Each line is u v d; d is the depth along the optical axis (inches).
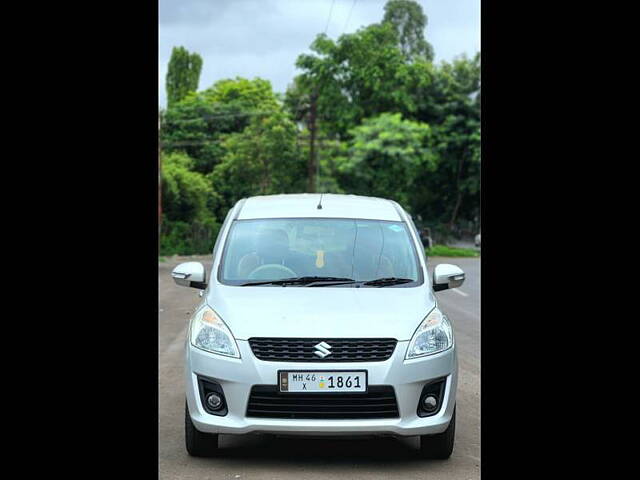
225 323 254.8
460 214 3189.0
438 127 3117.6
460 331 613.0
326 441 285.7
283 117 2888.8
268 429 243.6
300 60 3233.3
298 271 283.7
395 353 248.2
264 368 245.1
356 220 303.3
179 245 2252.7
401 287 279.1
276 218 302.8
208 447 258.5
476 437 292.5
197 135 3043.8
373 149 2847.0
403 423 246.4
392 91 3196.4
